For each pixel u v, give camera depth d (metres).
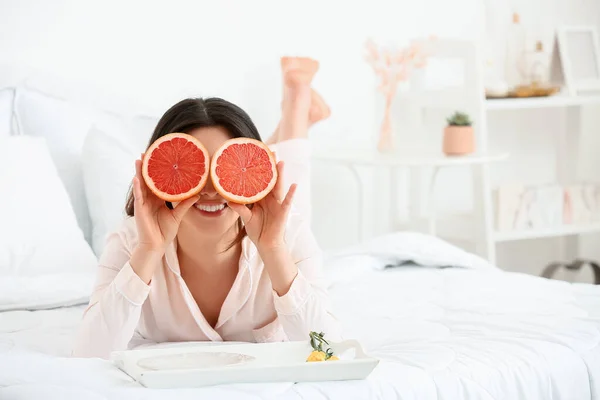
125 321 1.84
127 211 2.00
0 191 2.66
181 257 1.96
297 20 3.79
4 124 3.03
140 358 1.70
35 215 2.68
